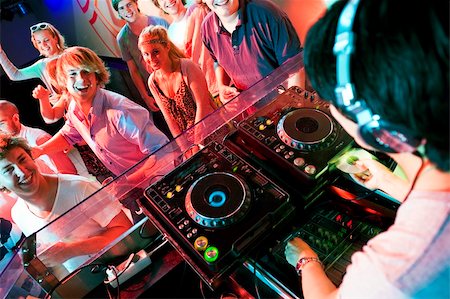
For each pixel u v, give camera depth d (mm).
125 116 1555
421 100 426
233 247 921
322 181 1042
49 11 1549
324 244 981
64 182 1467
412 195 548
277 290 952
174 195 1030
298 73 1402
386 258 532
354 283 583
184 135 1418
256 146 1106
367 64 446
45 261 1160
